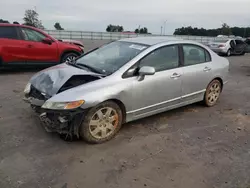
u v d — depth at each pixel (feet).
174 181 9.38
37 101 12.02
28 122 13.67
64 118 10.89
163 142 12.28
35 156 10.56
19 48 25.93
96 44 79.41
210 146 12.12
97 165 10.16
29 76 25.79
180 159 10.85
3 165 9.86
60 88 11.89
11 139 11.82
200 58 16.33
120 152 11.19
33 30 27.30
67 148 11.28
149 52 13.44
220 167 10.39
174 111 16.56
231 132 13.80
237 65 41.78
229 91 22.53
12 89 20.20
